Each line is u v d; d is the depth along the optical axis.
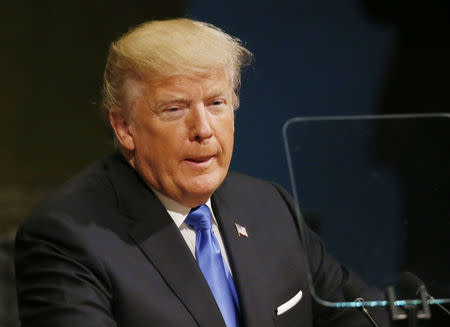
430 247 3.94
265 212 5.15
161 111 4.18
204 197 4.45
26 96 14.98
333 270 4.98
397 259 3.94
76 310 3.99
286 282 4.86
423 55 12.49
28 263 4.30
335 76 12.48
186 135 4.20
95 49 15.12
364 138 4.27
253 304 4.61
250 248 4.85
